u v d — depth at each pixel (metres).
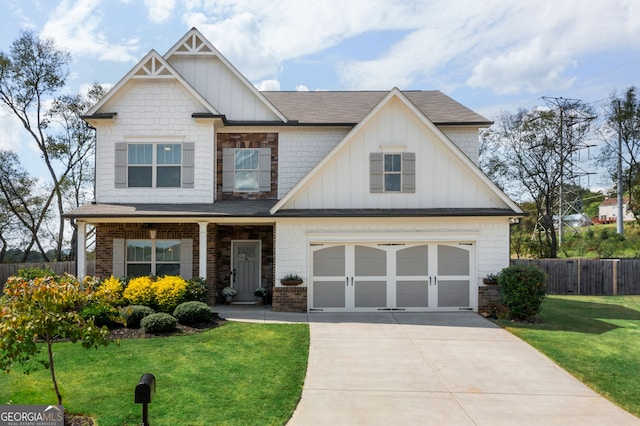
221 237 16.12
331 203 14.25
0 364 5.68
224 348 9.47
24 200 29.48
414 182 14.34
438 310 13.99
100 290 6.71
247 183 16.08
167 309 12.32
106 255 15.13
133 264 15.24
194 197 15.17
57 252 30.48
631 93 32.75
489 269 13.90
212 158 15.33
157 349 9.30
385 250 14.08
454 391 7.46
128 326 11.02
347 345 10.02
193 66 16.38
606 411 6.75
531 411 6.71
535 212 36.19
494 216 13.74
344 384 7.69
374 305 14.01
